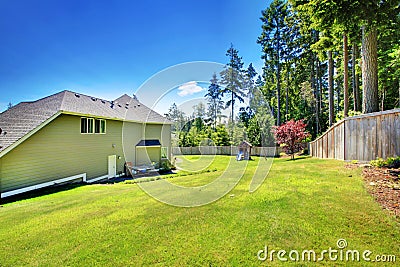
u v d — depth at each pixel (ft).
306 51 71.61
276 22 72.33
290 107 86.84
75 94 45.83
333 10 19.26
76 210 13.30
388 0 17.15
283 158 36.40
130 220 10.77
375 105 21.62
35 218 12.34
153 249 7.92
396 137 16.31
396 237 7.44
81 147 38.68
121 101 55.01
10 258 7.91
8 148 27.30
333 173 16.26
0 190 27.02
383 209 9.30
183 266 6.88
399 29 26.81
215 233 8.75
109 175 44.29
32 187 30.50
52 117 32.53
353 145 21.12
